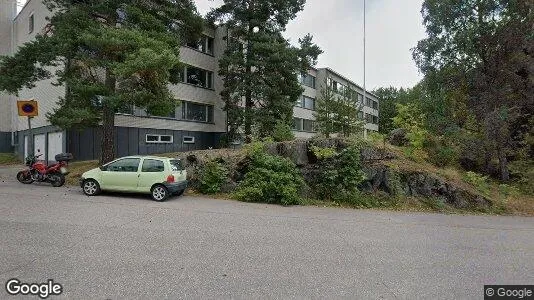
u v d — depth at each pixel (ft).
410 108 64.34
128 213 30.91
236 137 85.97
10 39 97.19
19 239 21.15
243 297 14.32
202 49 96.89
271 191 42.83
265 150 50.47
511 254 22.53
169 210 33.63
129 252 19.60
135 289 14.67
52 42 47.55
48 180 46.39
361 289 15.70
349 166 45.47
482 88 59.36
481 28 58.34
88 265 17.28
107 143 52.85
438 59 64.23
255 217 32.30
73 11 46.52
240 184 46.21
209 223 28.48
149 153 80.48
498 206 43.83
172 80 56.85
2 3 96.17
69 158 47.93
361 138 53.83
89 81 49.21
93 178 40.93
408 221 34.14
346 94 75.82
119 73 42.50
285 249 21.72
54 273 16.07
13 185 45.29
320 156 47.11
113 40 42.73
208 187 46.75
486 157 56.70
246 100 83.76
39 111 75.51
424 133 59.62
